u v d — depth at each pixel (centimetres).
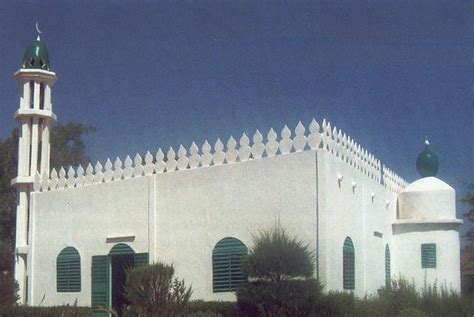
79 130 4453
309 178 1948
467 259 3559
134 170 2384
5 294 2469
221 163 2153
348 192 2122
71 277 2509
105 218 2433
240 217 2069
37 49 2848
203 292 2116
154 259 2245
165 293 1966
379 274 2391
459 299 2044
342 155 2094
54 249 2589
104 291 2392
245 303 1866
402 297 2042
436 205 2591
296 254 1811
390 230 2592
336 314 1781
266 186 2030
